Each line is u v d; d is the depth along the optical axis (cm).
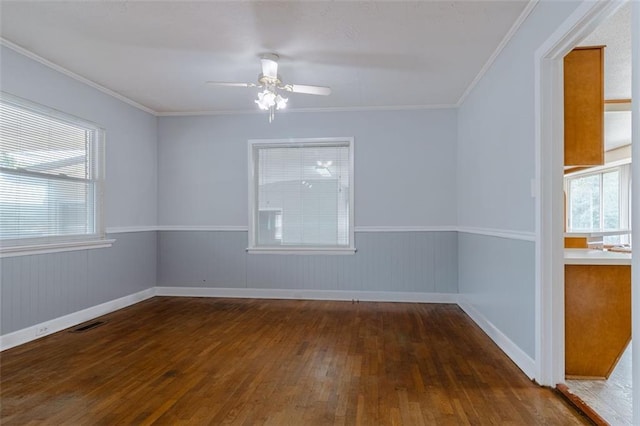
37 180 337
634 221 148
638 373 147
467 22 268
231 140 498
